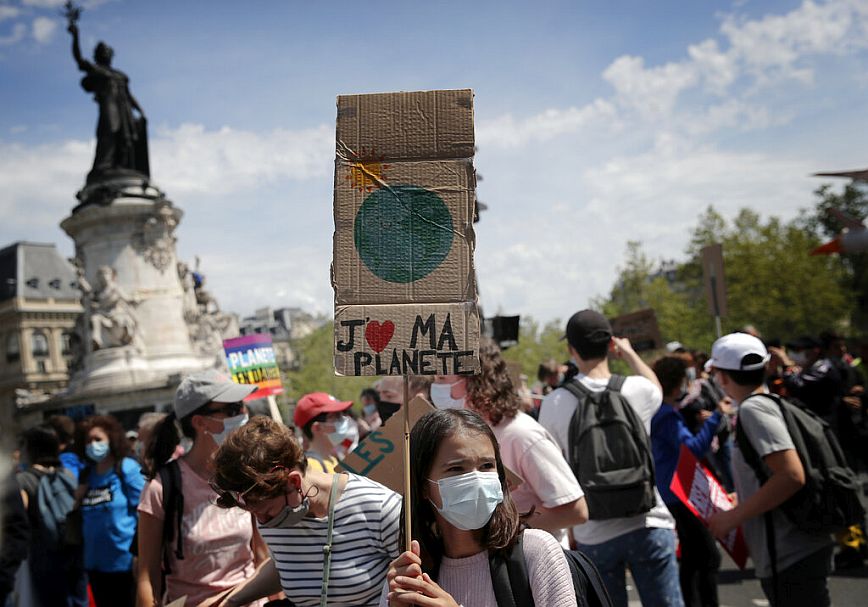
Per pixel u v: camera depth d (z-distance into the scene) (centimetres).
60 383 9250
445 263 326
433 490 302
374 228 330
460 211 327
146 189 3556
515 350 6216
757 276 5634
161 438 517
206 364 3559
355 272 329
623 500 534
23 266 9325
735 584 1002
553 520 465
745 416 540
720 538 547
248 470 369
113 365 3378
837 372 1130
